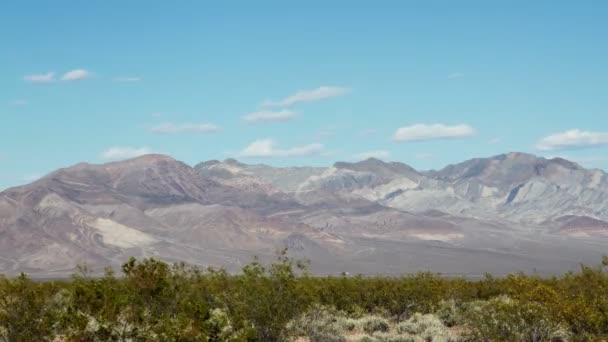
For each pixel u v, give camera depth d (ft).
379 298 173.99
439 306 173.99
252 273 108.27
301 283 112.68
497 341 106.32
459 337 129.80
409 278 184.85
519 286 108.27
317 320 132.98
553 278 159.53
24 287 87.81
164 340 81.92
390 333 143.33
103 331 83.30
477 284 202.69
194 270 120.57
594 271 137.49
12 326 86.69
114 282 95.81
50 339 88.99
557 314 104.06
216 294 111.55
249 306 106.01
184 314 83.66
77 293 86.69
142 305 92.22
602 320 103.86
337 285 177.58
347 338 134.72
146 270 96.02
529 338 106.93
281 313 106.83
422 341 132.16
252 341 89.97
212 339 85.56
